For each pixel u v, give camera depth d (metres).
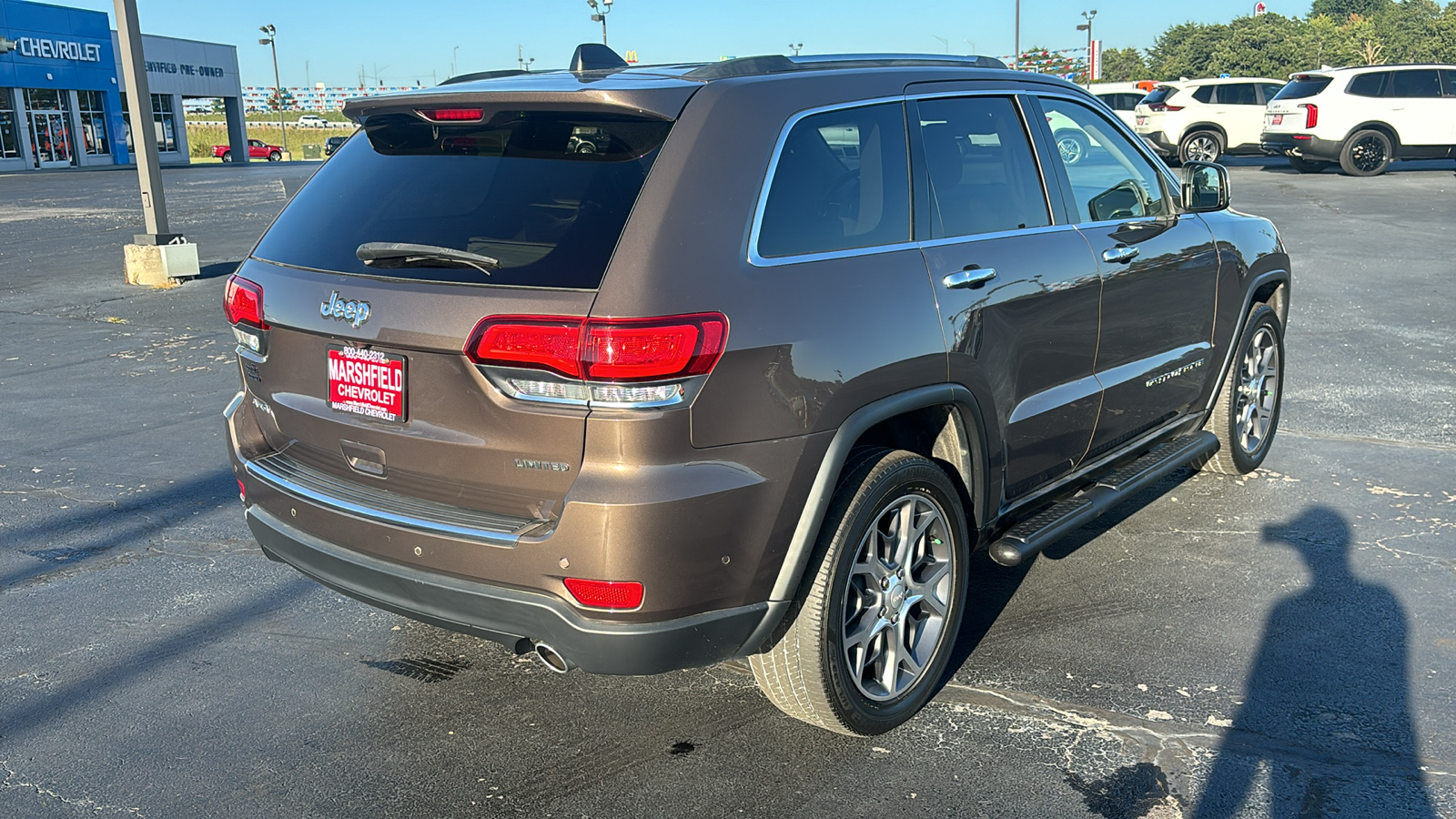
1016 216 3.55
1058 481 3.88
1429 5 147.50
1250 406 5.19
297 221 3.15
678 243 2.55
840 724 3.01
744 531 2.63
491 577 2.65
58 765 3.02
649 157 2.66
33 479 5.52
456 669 3.57
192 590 4.20
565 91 2.71
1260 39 120.25
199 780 2.95
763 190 2.76
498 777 2.95
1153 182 4.35
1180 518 4.75
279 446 3.23
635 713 3.28
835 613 2.88
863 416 2.84
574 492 2.50
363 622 3.92
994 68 3.72
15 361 8.38
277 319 3.00
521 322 2.50
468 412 2.63
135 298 11.33
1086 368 3.82
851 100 3.09
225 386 7.52
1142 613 3.84
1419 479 5.18
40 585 4.23
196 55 54.31
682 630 2.62
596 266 2.51
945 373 3.10
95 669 3.57
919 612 3.27
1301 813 2.71
